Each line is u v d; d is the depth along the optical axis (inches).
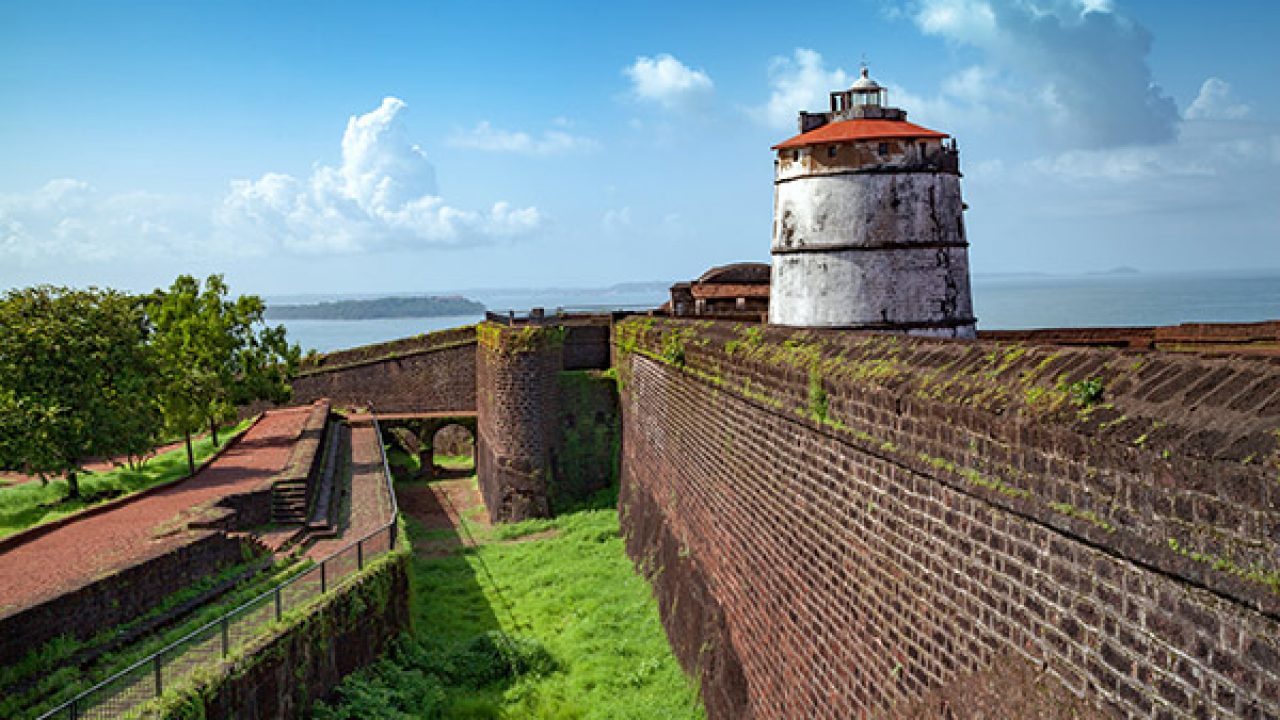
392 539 959.6
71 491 1209.4
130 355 1240.2
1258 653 249.6
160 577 745.6
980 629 383.2
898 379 455.8
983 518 380.8
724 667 753.0
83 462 1603.1
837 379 521.7
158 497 1151.6
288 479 1108.5
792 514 609.9
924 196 896.9
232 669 581.9
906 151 893.2
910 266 895.1
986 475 374.0
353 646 773.3
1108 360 339.0
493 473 1636.3
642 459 1264.8
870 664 486.9
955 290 909.2
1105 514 304.2
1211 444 265.3
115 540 909.2
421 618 1038.4
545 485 1593.3
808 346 597.6
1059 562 331.6
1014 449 354.6
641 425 1279.5
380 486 1342.3
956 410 394.3
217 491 1175.0
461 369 2159.2
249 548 910.4
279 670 638.5
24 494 1214.9
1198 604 269.4
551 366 1610.5
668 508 1048.8
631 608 1046.4
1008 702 360.8
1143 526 287.9
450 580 1211.9
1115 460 299.6
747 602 709.9
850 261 901.2
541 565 1273.4
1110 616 305.6
